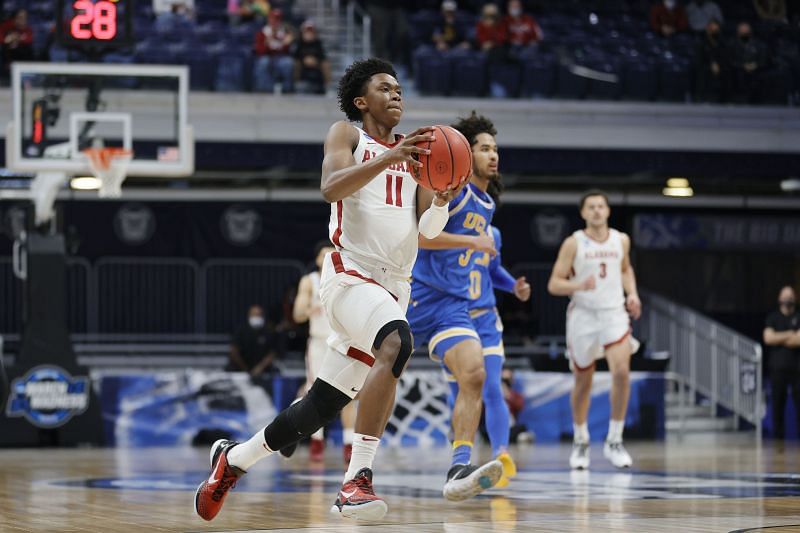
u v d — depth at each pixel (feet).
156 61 64.28
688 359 63.93
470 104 65.87
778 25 76.79
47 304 51.78
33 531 17.24
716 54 69.10
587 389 33.42
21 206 68.64
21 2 73.67
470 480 19.83
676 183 74.49
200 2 78.64
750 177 70.18
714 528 16.97
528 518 18.89
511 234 76.23
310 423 16.37
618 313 33.37
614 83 68.18
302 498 23.41
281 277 73.10
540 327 75.10
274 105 63.87
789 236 77.51
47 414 51.39
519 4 71.87
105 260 70.79
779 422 58.39
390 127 17.07
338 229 16.52
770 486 26.22
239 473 16.79
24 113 49.37
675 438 58.59
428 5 79.20
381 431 16.07
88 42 49.06
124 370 67.77
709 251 77.87
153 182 71.10
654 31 77.46
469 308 24.72
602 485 26.71
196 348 69.72
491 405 25.05
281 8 76.43
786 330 58.13
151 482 28.81
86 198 71.31
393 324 15.83
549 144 66.59
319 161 64.85
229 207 73.46
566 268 33.37
